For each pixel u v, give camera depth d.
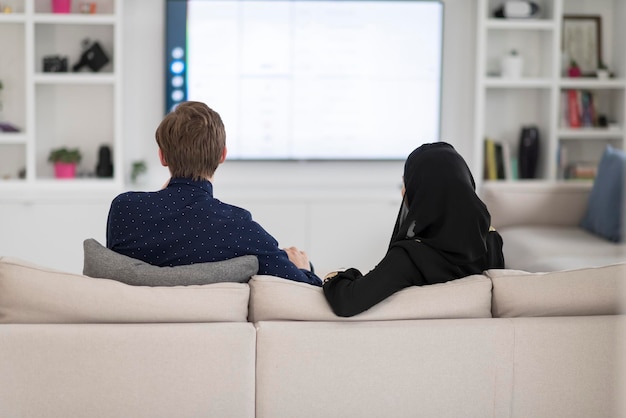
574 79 6.96
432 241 2.89
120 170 6.59
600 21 7.21
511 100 7.25
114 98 6.56
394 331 2.71
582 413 2.79
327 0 6.93
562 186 6.45
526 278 2.85
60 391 2.62
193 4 6.80
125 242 2.96
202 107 3.09
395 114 7.09
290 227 6.57
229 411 2.67
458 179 2.92
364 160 7.11
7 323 2.68
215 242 2.95
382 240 6.63
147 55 6.88
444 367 2.73
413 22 7.01
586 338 2.76
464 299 2.80
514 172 7.08
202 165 3.03
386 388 2.71
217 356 2.65
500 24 6.85
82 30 6.79
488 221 2.94
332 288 2.78
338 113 7.05
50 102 6.82
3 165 6.83
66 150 6.68
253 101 6.96
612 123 7.14
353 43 6.99
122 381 2.63
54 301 2.67
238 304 2.75
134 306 2.69
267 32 6.91
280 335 2.68
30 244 6.34
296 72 6.97
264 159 7.03
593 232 6.18
